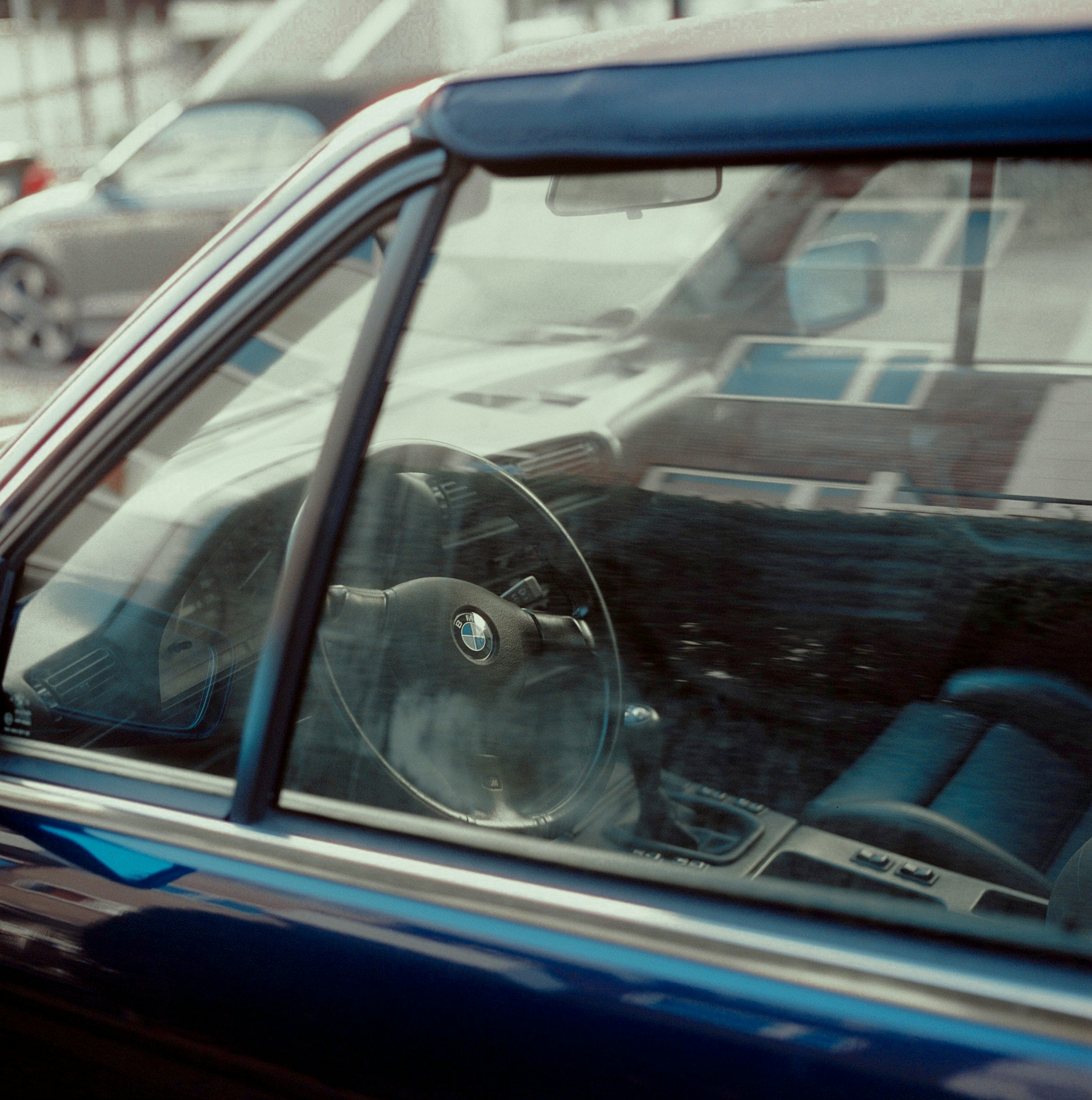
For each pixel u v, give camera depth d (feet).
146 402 4.25
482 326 4.25
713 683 3.80
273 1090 3.59
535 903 3.33
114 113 50.52
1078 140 2.93
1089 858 3.30
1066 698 3.61
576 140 3.45
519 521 4.22
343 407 3.88
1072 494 3.97
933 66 3.07
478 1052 3.25
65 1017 3.99
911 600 3.87
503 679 3.99
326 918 3.52
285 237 4.02
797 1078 2.88
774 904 3.15
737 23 3.69
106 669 4.27
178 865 3.81
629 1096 3.04
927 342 4.19
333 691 3.88
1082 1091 2.65
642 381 4.42
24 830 4.14
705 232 4.31
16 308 23.98
